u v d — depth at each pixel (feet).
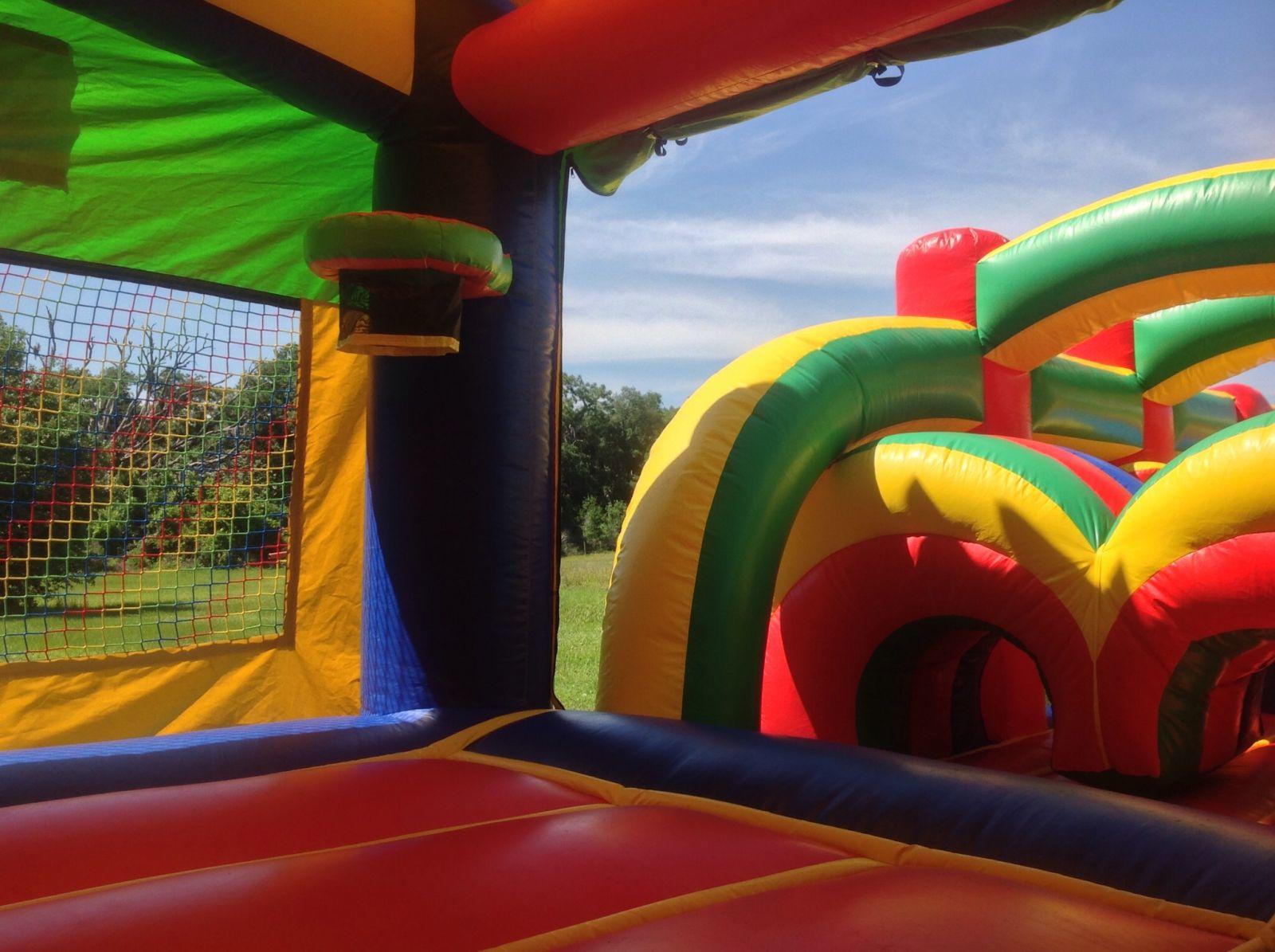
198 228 12.10
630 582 11.27
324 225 9.10
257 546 13.44
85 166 11.05
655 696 10.85
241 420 13.33
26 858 5.90
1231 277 13.14
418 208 10.53
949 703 13.39
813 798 7.11
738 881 5.60
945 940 4.56
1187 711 10.25
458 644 10.48
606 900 5.23
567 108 9.96
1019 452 11.17
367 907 5.07
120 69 10.31
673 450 11.69
